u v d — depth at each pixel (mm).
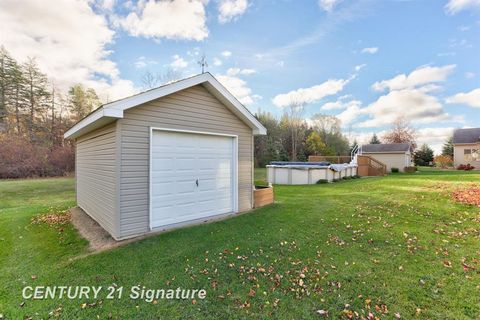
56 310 2520
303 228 5070
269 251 3947
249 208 6867
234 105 6070
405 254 3750
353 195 9000
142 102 4508
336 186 12484
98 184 5484
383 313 2420
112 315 2441
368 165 19734
